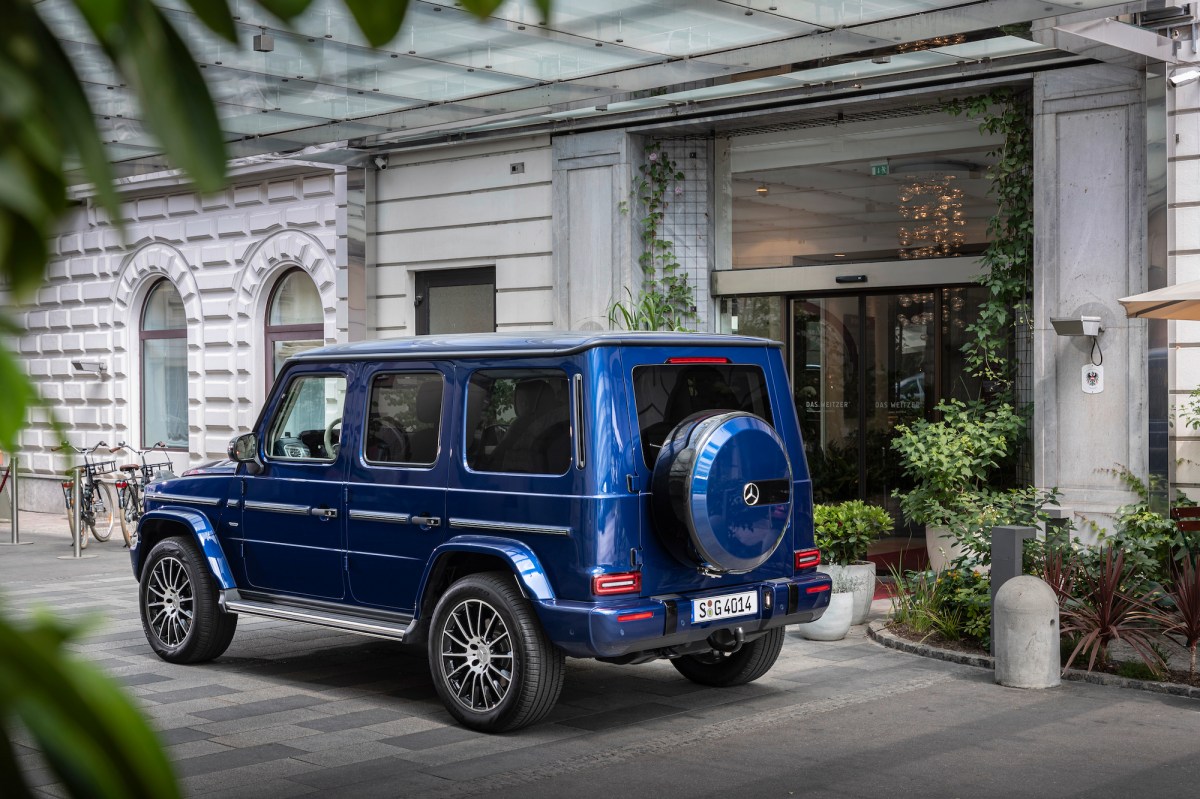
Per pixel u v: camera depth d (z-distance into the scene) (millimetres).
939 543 11359
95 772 490
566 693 7797
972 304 12320
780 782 5902
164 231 18750
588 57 10883
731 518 6688
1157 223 10688
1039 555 9320
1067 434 11227
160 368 19359
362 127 13320
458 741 6660
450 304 15445
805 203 13141
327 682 8125
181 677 8266
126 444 18234
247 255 17641
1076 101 11156
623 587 6559
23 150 530
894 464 12898
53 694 490
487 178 14805
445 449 7258
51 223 531
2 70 531
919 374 12672
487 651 6789
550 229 14289
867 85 11914
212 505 8539
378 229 15859
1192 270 10633
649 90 11945
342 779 5977
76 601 11477
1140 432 10891
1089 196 11117
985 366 12117
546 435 6816
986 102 11859
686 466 6590
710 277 13703
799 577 7504
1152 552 9594
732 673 7820
